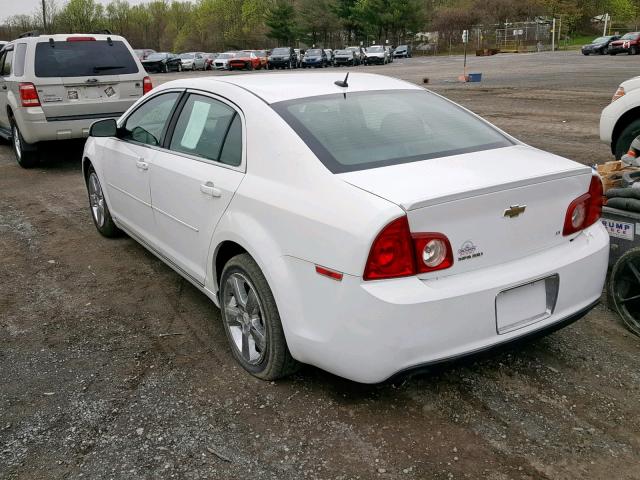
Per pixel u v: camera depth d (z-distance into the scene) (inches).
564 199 125.0
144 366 144.9
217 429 120.6
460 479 105.9
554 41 2733.8
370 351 108.8
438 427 119.4
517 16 2999.5
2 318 173.0
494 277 114.0
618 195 162.2
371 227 105.8
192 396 131.9
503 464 109.2
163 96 183.9
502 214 115.1
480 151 134.6
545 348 147.9
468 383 133.7
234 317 143.6
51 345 156.6
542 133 431.2
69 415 126.1
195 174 151.9
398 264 106.8
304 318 119.0
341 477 107.0
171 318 170.7
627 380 134.1
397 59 2536.9
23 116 347.3
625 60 1472.7
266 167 131.6
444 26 3063.5
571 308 127.2
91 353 152.0
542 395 129.0
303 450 114.0
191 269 161.3
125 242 236.8
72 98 352.5
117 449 115.4
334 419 122.6
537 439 115.5
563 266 122.2
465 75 983.0
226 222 137.6
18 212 284.7
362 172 120.0
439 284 109.9
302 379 136.6
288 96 143.8
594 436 116.1
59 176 364.5
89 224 262.2
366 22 3149.6
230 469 109.7
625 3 3420.3
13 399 132.2
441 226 109.3
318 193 118.0
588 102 609.6
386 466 109.3
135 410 127.3
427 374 113.2
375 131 135.7
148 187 178.7
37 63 344.2
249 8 3570.4
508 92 754.8
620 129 277.1
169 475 108.3
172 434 119.3
